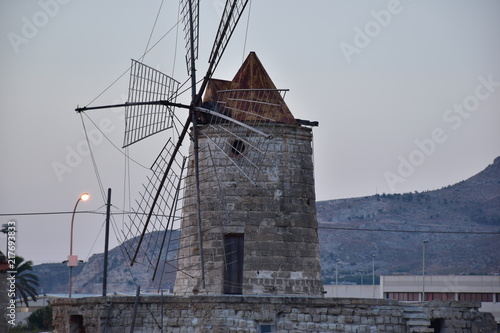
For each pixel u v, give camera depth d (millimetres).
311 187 89375
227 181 87750
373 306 76188
